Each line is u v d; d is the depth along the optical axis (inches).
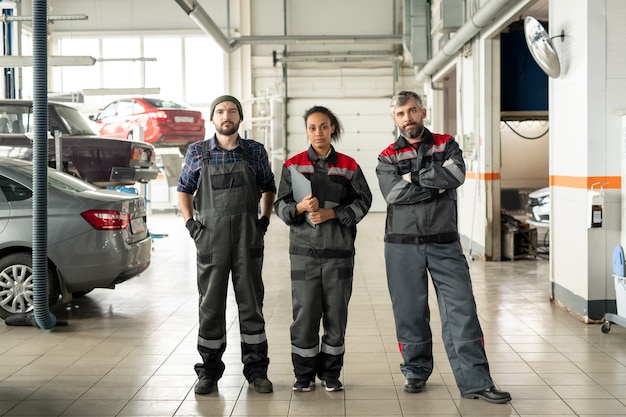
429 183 138.3
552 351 178.4
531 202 368.8
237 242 143.7
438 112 529.7
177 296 263.3
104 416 133.6
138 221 235.3
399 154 143.9
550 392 145.2
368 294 265.0
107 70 717.3
